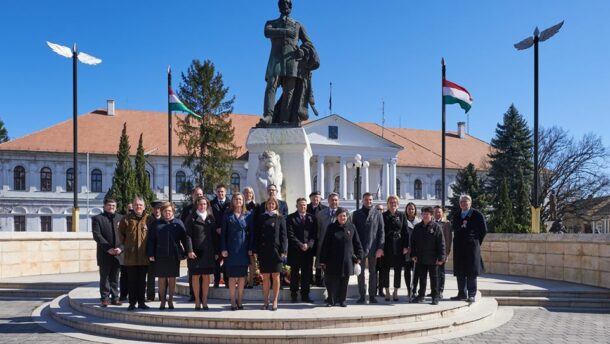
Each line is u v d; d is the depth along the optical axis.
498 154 60.59
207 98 56.50
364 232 11.62
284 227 10.70
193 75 56.75
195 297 10.77
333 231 10.94
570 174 55.16
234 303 10.64
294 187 14.38
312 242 11.23
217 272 12.20
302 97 15.09
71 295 13.11
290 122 14.83
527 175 57.56
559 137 56.12
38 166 63.03
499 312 12.98
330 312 10.34
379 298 12.55
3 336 10.10
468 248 12.24
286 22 14.95
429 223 11.74
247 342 9.23
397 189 75.19
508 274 20.25
